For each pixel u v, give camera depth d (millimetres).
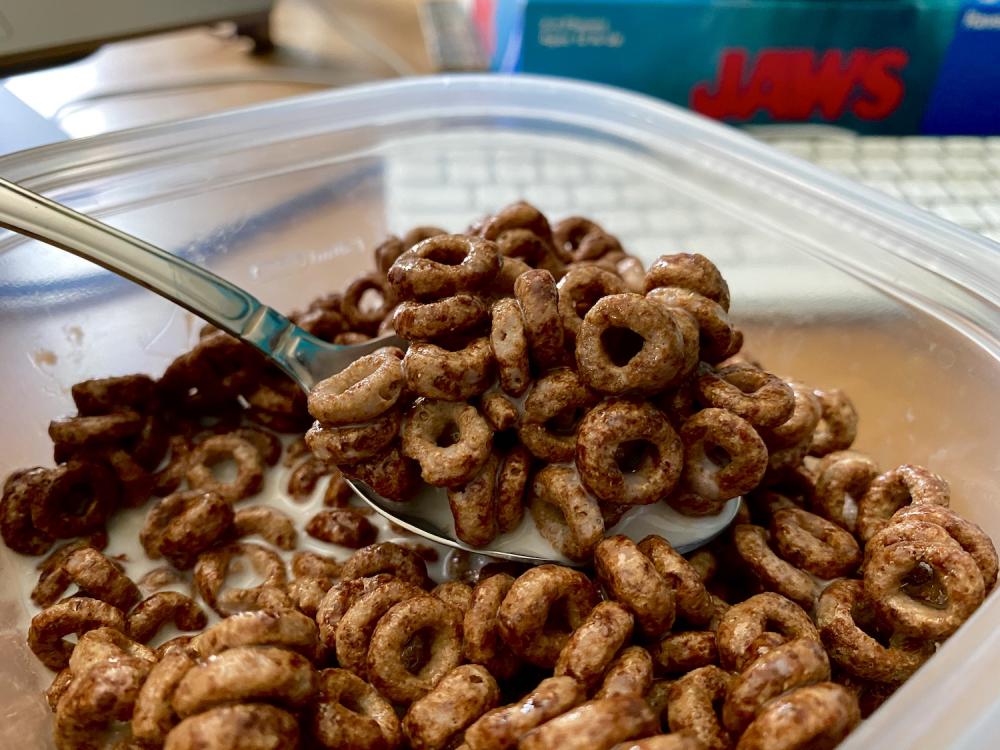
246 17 209
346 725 85
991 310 119
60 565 107
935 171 193
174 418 127
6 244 125
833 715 75
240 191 146
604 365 94
